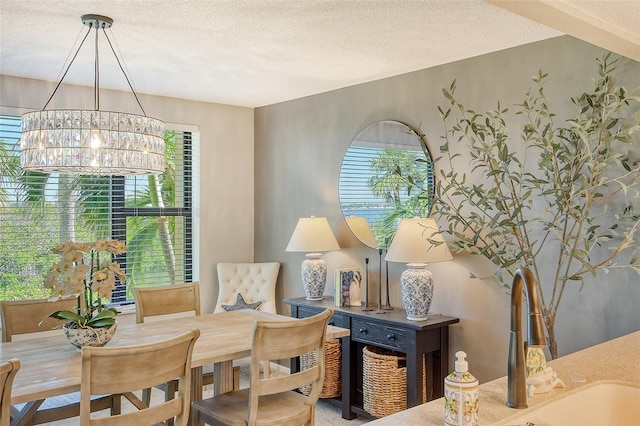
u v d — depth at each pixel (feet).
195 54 11.52
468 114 11.90
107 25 9.52
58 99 13.98
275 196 16.88
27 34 10.21
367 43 10.77
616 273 9.75
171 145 16.34
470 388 4.56
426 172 12.66
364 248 14.14
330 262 15.14
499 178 11.23
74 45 10.88
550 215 10.50
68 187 14.38
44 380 7.41
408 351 11.43
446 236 12.28
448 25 9.73
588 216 10.03
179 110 16.07
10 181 13.50
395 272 13.37
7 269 13.42
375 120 13.92
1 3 8.68
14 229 13.53
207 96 15.85
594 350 7.41
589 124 8.49
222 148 16.93
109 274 9.07
